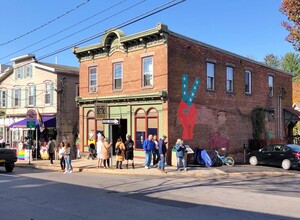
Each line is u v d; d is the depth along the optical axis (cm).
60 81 2980
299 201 1026
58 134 2922
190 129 2262
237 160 2675
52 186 1323
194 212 869
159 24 2077
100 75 2519
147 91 2206
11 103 3469
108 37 2414
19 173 1870
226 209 905
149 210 895
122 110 2375
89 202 1003
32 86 3203
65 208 920
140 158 2248
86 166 2133
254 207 932
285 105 3375
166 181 1490
